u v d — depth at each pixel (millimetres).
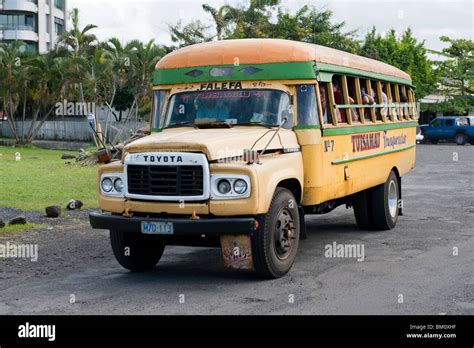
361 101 11461
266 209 8180
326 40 39531
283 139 8969
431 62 55906
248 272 9195
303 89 9422
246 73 9609
